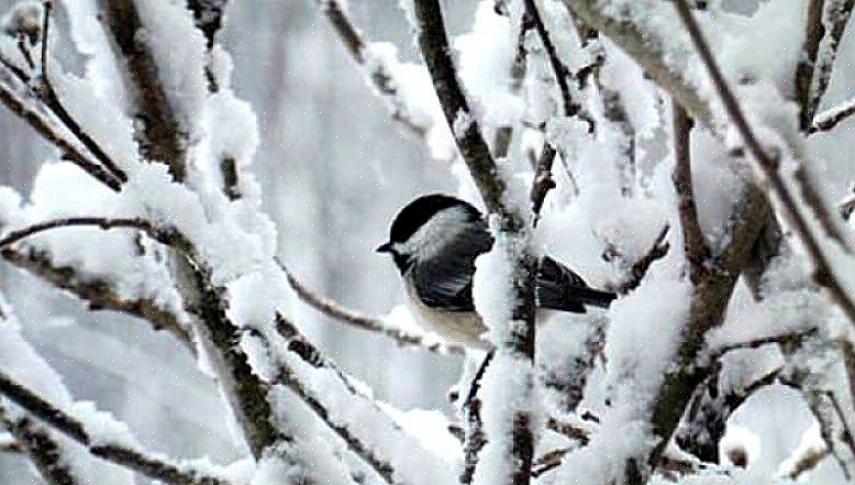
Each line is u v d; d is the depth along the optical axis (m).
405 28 14.61
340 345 13.38
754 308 3.94
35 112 3.89
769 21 3.20
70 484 4.22
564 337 5.82
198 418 12.29
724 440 6.04
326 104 15.66
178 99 3.94
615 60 5.46
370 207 15.20
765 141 2.46
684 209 3.82
